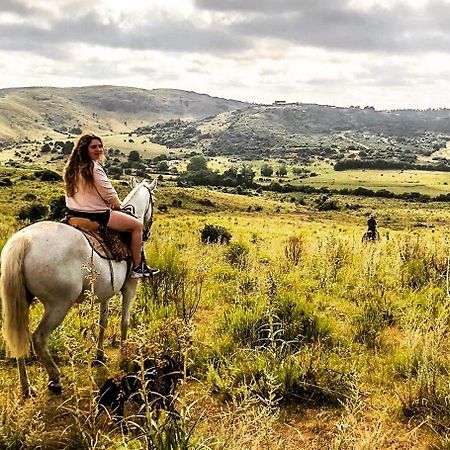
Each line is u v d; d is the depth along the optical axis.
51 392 5.51
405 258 11.71
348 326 7.83
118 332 7.41
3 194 62.22
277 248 17.06
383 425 5.11
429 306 8.01
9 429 4.52
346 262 12.75
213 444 4.04
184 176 180.00
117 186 78.44
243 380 5.84
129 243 6.19
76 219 5.79
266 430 4.39
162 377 4.98
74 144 5.81
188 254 12.31
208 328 7.69
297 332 7.14
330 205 105.50
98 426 4.90
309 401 5.62
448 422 5.13
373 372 6.28
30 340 5.29
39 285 5.14
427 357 6.11
